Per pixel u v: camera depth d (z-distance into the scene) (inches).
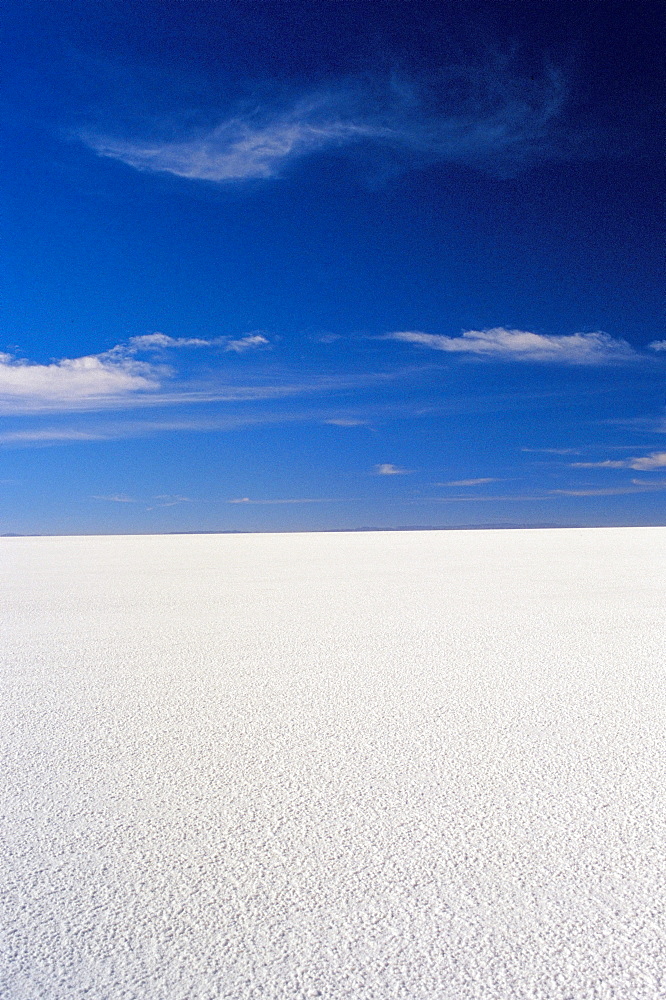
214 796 114.0
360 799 112.0
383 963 72.5
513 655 215.9
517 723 149.9
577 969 71.4
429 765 126.3
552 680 185.5
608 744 136.6
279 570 523.5
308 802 111.2
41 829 103.5
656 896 84.0
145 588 409.1
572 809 107.7
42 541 1320.1
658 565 529.0
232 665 207.2
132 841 99.3
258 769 125.4
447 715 155.8
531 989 68.6
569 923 78.7
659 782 117.6
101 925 79.7
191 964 72.9
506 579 430.3
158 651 228.1
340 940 76.3
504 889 85.7
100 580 465.7
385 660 210.7
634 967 71.7
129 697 174.1
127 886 87.7
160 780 121.1
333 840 98.4
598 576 445.1
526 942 75.7
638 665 201.9
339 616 291.6
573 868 90.4
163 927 79.2
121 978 71.0
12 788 118.8
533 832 100.2
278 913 81.4
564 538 1040.8
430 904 82.6
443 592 366.9
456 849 95.6
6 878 90.2
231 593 376.8
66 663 213.3
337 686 181.5
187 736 144.0
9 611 320.8
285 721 153.0
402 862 92.2
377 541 1070.4
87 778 122.6
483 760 128.5
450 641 237.8
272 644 236.2
